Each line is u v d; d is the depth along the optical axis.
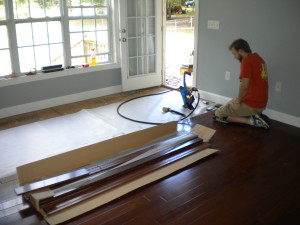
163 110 4.41
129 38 5.27
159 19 5.41
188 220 2.19
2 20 4.11
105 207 2.32
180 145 3.15
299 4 3.56
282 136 3.54
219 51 4.56
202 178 2.71
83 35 4.89
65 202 2.33
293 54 3.74
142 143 3.19
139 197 2.44
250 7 4.04
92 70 4.98
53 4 4.49
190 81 6.08
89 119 4.16
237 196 2.46
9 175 2.86
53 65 4.61
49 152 3.29
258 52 4.11
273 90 4.04
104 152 2.93
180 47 9.25
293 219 2.20
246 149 3.23
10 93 4.29
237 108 3.73
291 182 2.65
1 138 3.63
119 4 4.93
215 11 4.46
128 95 5.21
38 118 4.26
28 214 2.28
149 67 5.67
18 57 4.33
